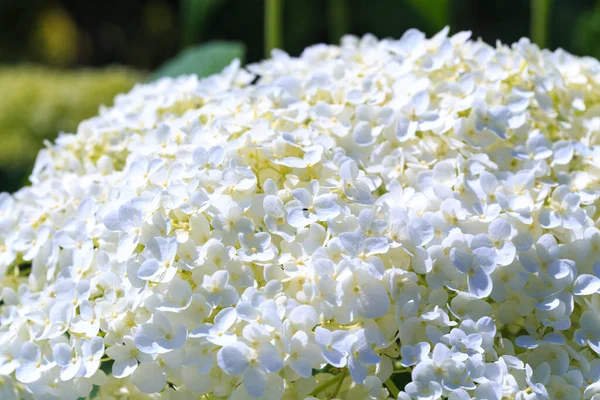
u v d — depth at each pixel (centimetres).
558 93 57
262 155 54
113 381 53
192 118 57
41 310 53
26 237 56
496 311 52
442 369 49
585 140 56
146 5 233
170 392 51
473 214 53
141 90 63
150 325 50
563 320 51
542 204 53
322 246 51
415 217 52
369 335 50
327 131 55
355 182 53
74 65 234
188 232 52
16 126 106
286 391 50
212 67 72
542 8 79
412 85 56
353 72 58
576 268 52
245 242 51
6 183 111
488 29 168
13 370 53
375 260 50
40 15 229
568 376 51
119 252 51
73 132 107
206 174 53
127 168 56
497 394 49
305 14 143
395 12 137
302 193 52
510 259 51
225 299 50
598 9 118
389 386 51
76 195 56
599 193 54
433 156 55
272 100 56
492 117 55
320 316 50
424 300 51
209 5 96
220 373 50
